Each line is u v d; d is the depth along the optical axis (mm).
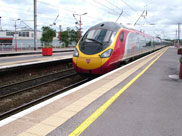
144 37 18953
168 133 2865
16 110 6371
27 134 2699
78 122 3172
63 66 15805
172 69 9680
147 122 3252
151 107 4012
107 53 8828
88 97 4582
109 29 9945
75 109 3766
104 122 3217
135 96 4805
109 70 9055
